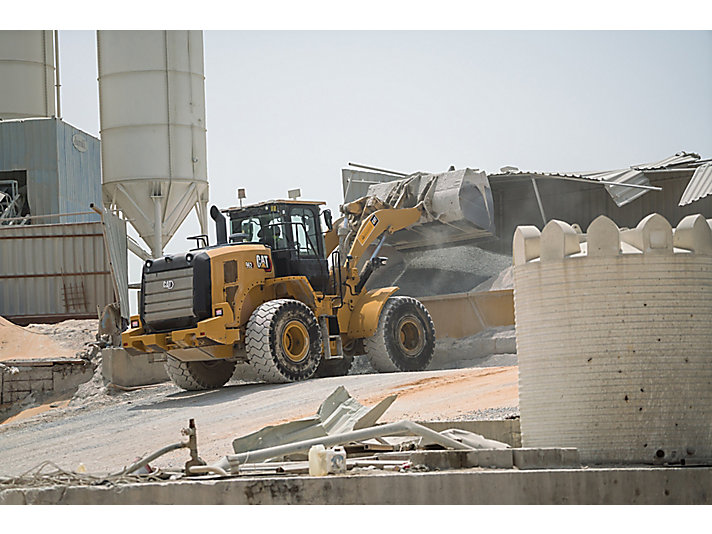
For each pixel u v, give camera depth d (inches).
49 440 641.0
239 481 284.5
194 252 800.3
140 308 813.9
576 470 280.2
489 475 277.7
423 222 979.9
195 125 1612.9
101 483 303.1
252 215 854.5
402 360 901.2
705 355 319.9
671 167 1091.3
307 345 805.2
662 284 319.9
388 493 278.1
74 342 1071.6
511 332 926.4
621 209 1130.7
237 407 681.0
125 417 702.5
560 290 327.0
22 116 1664.6
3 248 1238.3
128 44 1594.5
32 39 1679.4
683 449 316.5
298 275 844.0
